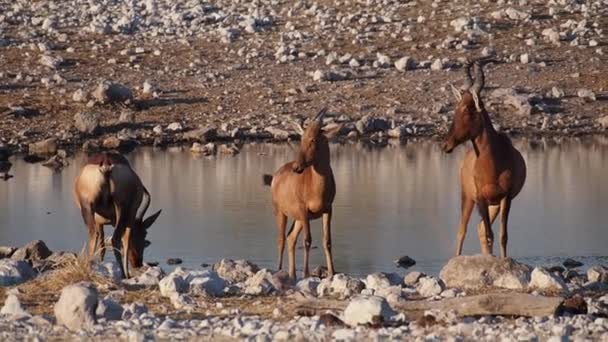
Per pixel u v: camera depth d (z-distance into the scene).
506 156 61.28
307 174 59.59
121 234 61.56
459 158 105.25
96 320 42.88
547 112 123.44
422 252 69.50
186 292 49.75
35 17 160.00
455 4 160.00
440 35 148.88
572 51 142.25
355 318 42.25
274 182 62.00
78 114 118.06
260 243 72.75
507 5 158.75
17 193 91.12
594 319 42.62
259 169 100.56
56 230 77.06
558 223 77.31
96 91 124.62
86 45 148.12
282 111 123.75
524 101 123.75
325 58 141.62
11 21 158.62
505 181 61.16
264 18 156.38
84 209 61.47
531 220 78.50
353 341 39.22
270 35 151.38
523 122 120.81
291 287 51.28
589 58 139.75
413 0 162.38
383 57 138.50
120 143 114.25
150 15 160.88
